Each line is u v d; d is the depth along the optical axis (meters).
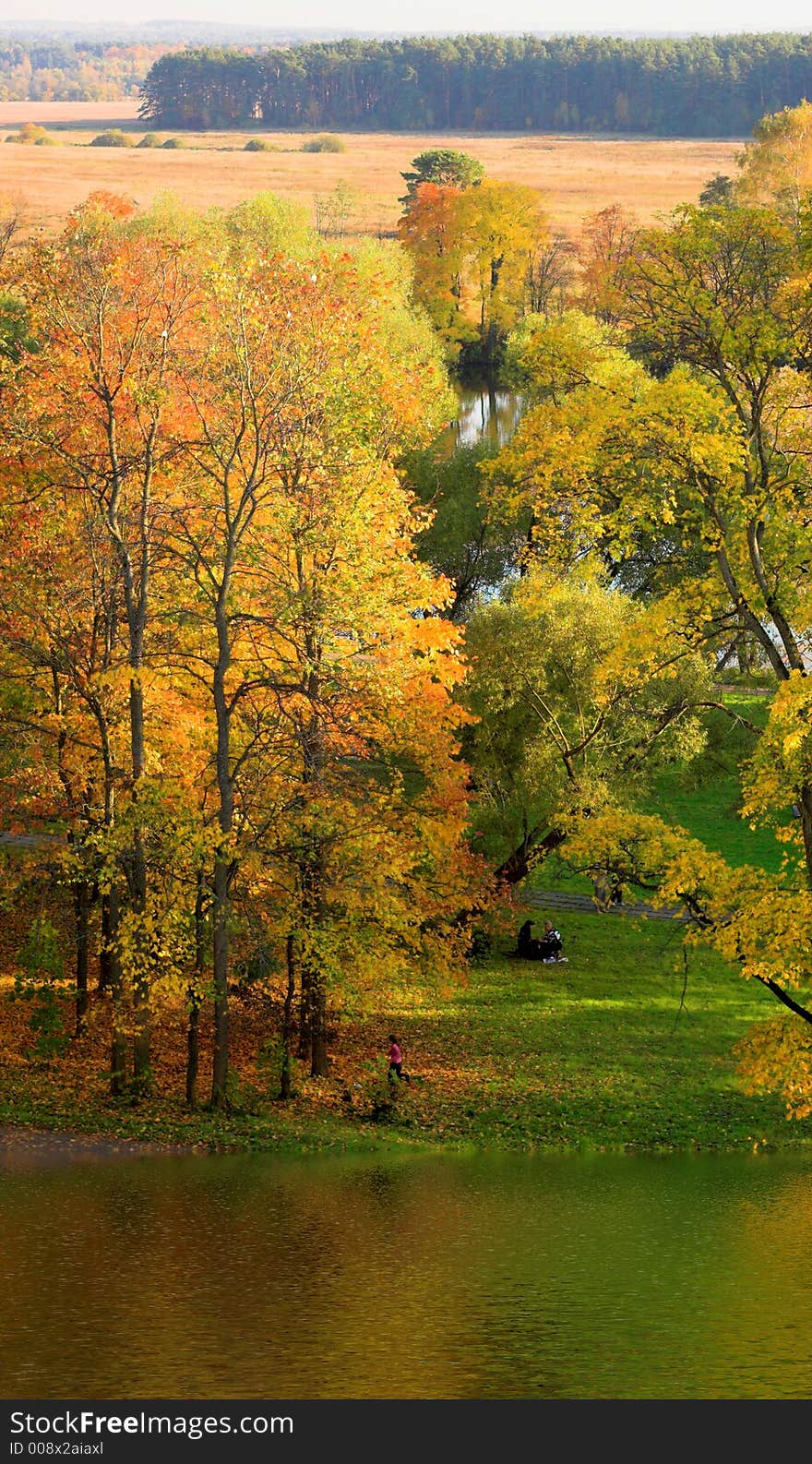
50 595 31.33
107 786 31.80
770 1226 22.78
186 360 31.06
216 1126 30.77
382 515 31.73
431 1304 17.47
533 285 143.00
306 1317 16.75
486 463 30.56
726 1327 16.50
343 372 30.66
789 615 29.38
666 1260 20.30
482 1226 22.56
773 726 26.25
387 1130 31.78
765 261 28.62
